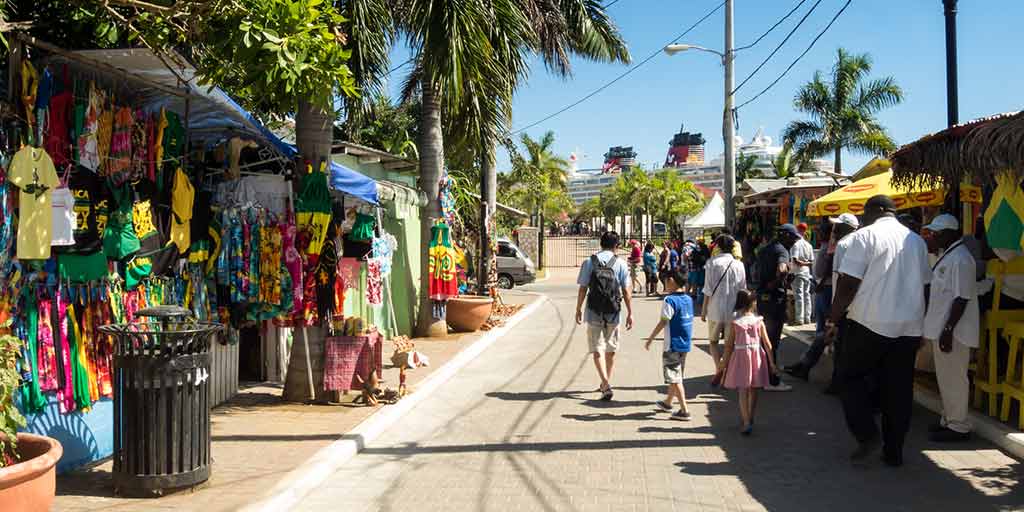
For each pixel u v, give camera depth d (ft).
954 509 17.30
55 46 18.47
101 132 20.48
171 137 23.41
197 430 18.53
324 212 27.99
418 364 34.17
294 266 27.89
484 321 51.80
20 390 18.26
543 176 174.81
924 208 36.47
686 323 26.78
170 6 21.67
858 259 19.94
